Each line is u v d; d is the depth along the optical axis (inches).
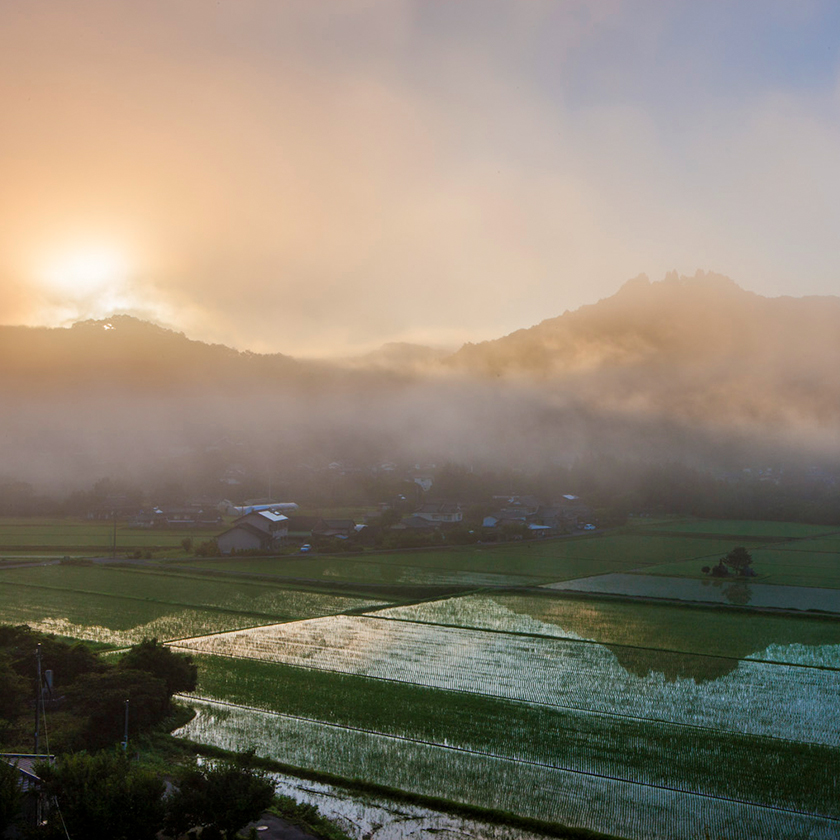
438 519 7071.9
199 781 1429.6
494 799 1569.9
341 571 4392.2
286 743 1836.9
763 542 5974.4
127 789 1311.5
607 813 1513.3
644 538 6166.3
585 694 2196.1
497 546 5625.0
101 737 1806.1
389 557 5024.6
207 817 1355.8
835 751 1801.2
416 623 3070.9
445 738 1867.6
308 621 3102.9
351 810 1533.0
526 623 3075.8
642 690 2234.3
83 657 2177.7
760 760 1748.3
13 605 3368.6
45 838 1251.2
